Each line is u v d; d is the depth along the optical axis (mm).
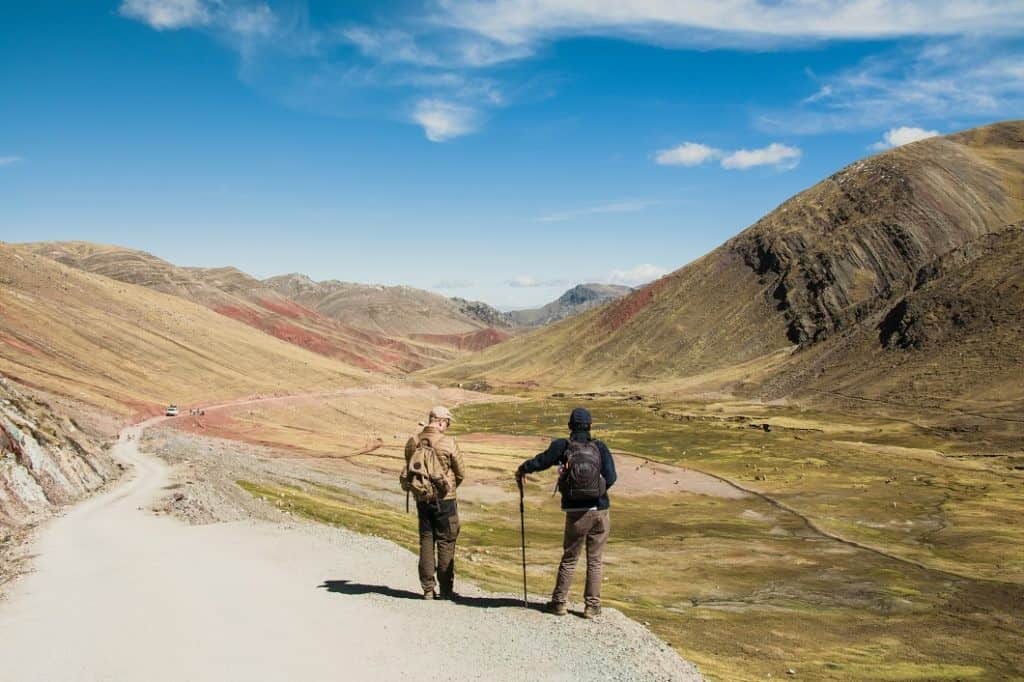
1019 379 141375
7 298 144875
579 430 11953
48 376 110812
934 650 37781
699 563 57219
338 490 71000
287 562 14969
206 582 12820
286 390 175125
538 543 58688
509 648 9883
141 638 9422
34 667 8328
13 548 18781
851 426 149500
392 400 197125
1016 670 34812
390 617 10906
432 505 12320
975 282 180875
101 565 15055
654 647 10875
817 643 37562
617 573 52219
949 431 133000
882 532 72750
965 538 67750
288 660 8656
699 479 107250
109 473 44281
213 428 118188
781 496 94375
